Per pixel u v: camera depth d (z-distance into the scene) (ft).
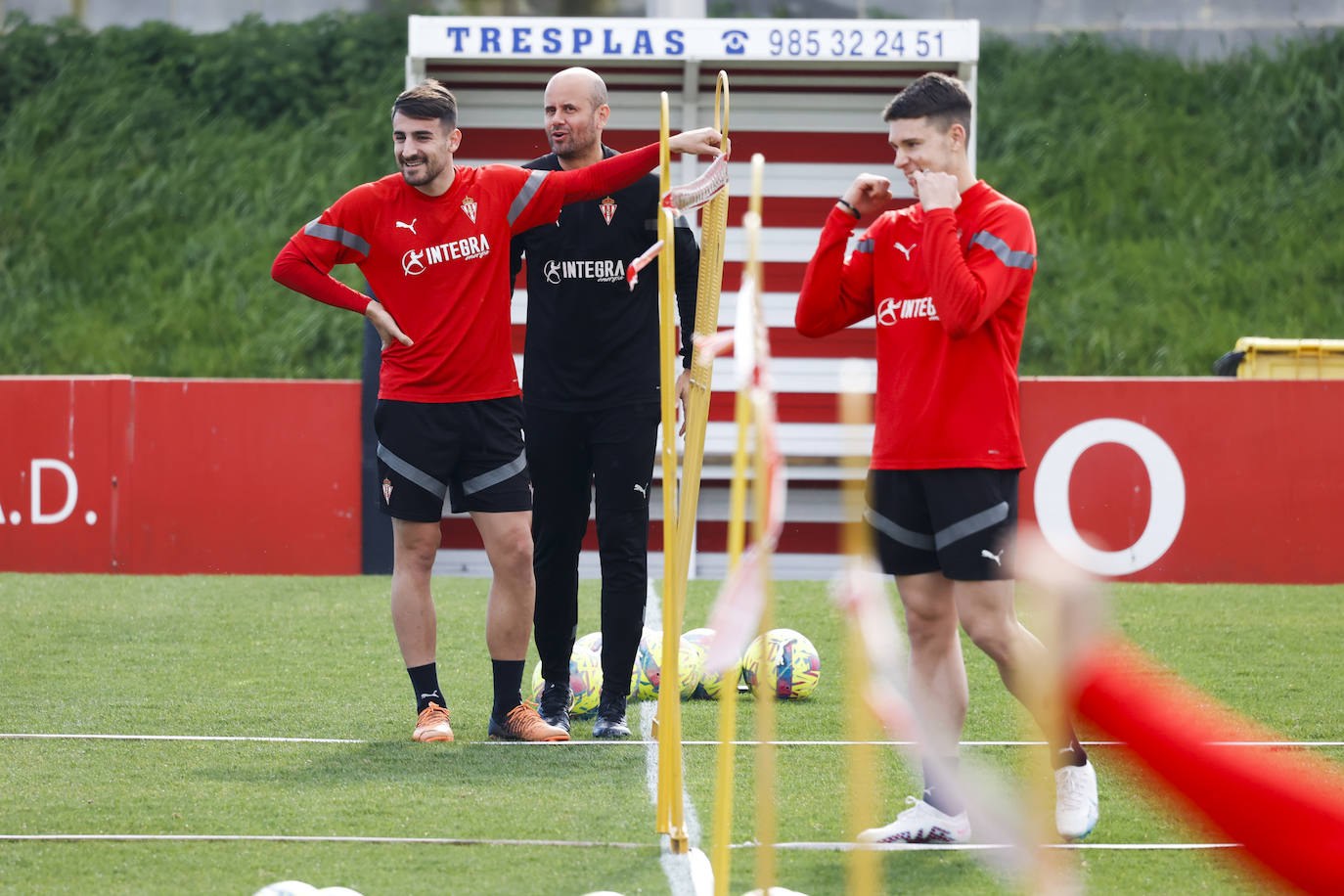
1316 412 98.12
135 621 76.02
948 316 33.73
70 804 38.60
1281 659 66.28
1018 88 200.75
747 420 25.53
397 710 53.36
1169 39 211.20
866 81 101.50
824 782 42.14
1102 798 40.55
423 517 47.42
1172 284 171.42
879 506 36.24
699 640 58.23
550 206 47.55
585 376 49.88
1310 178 188.34
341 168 189.06
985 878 32.14
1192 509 98.22
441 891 30.83
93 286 174.09
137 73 204.54
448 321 46.57
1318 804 7.74
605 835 35.68
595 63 98.02
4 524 98.32
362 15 213.25
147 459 98.58
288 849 34.22
